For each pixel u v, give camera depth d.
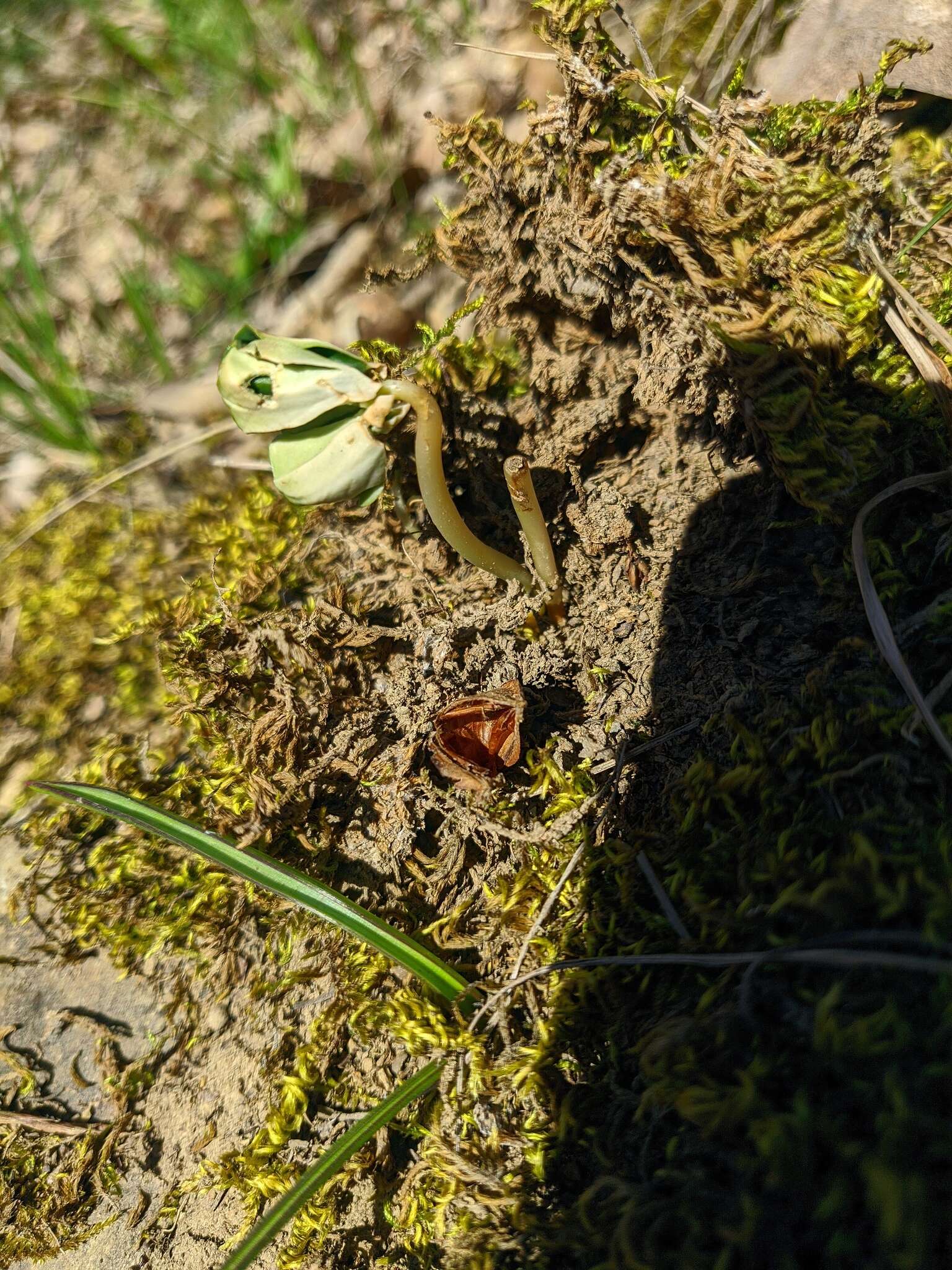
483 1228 0.10
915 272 0.14
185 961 0.13
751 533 0.13
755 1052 0.09
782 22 0.17
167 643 0.15
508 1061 0.11
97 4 0.26
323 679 0.14
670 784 0.12
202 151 0.23
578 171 0.13
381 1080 0.12
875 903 0.09
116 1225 0.12
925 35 0.15
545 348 0.14
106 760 0.15
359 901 0.13
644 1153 0.09
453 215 0.14
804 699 0.11
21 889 0.15
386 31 0.23
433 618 0.14
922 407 0.12
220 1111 0.12
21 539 0.19
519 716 0.12
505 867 0.12
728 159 0.12
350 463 0.12
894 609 0.11
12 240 0.23
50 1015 0.13
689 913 0.11
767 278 0.12
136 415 0.20
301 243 0.21
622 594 0.13
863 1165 0.08
